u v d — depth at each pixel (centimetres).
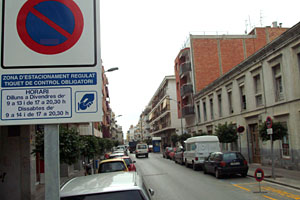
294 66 1645
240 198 991
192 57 3850
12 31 348
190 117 4172
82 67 350
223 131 2186
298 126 1625
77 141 952
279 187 1190
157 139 6319
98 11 361
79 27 356
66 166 1980
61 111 342
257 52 2031
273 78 1897
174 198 1050
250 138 2305
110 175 466
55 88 344
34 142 961
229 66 3856
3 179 992
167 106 5881
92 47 354
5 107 337
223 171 1506
